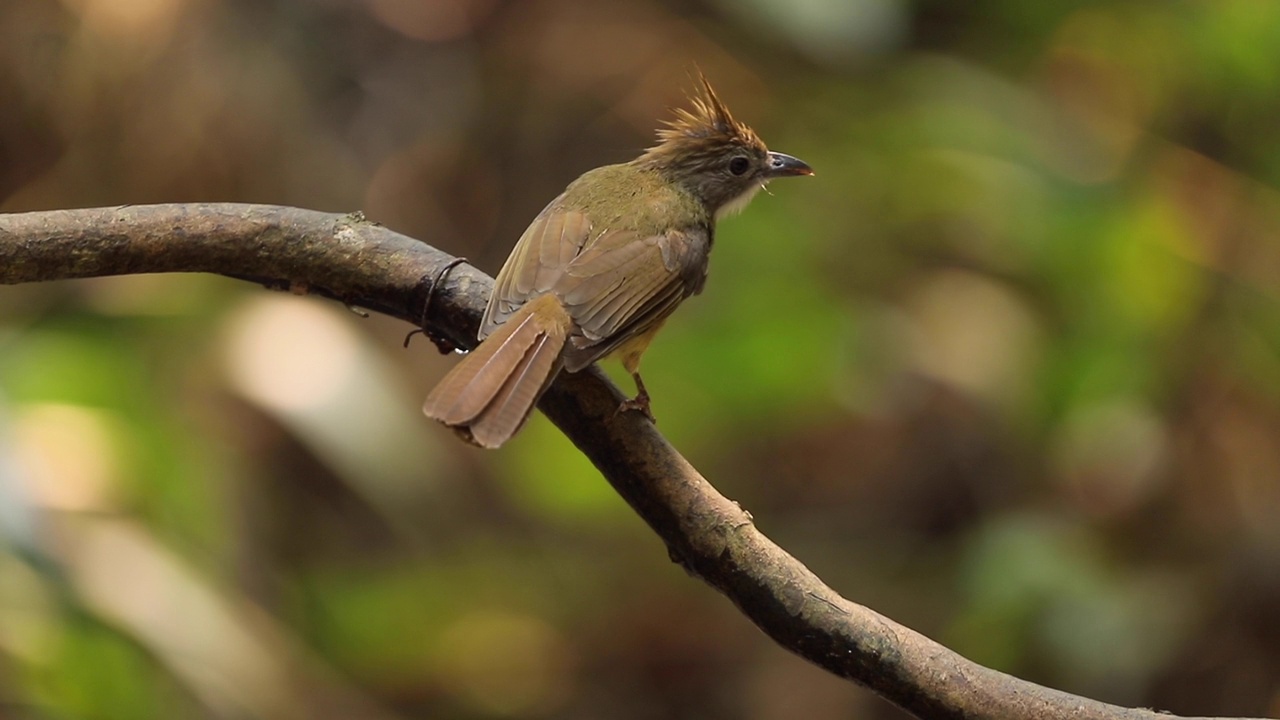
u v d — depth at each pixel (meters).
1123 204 12.38
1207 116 13.28
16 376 9.70
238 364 10.43
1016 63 14.02
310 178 12.37
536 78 14.36
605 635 14.41
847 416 13.48
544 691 14.06
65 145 11.33
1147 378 11.95
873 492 14.06
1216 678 10.98
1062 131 13.14
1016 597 11.20
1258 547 11.21
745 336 12.62
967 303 12.37
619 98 14.30
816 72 13.72
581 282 6.18
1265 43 12.87
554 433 13.48
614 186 7.18
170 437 10.06
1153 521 11.68
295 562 12.83
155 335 10.68
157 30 11.45
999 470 13.05
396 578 13.73
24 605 8.84
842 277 12.73
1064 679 11.11
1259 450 11.73
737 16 13.78
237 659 9.25
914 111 12.98
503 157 14.28
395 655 13.59
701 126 7.95
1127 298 12.09
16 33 11.21
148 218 5.64
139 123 11.40
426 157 13.66
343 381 10.54
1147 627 11.02
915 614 13.48
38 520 8.34
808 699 13.95
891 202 12.80
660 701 14.16
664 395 12.93
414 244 5.95
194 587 9.27
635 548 14.62
